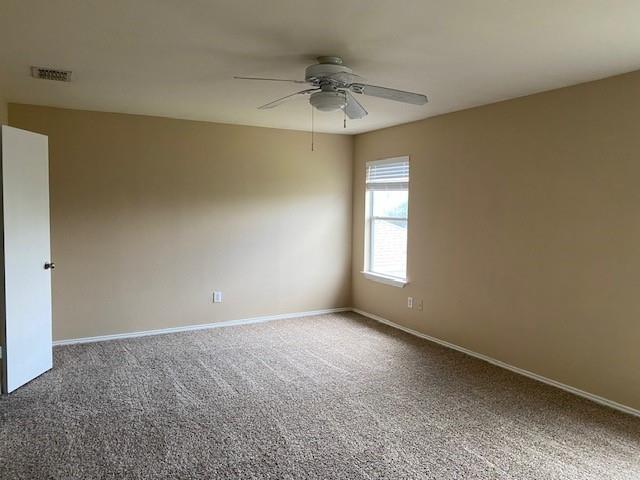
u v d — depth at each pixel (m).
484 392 3.73
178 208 5.39
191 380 3.93
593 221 3.56
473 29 2.56
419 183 5.28
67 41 2.82
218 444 2.88
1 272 3.52
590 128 3.56
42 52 3.03
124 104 4.60
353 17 2.42
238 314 5.81
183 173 5.38
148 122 5.17
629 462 2.72
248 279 5.84
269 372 4.14
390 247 5.93
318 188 6.23
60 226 4.85
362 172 6.26
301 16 2.40
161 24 2.54
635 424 3.19
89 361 4.38
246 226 5.79
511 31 2.58
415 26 2.52
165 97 4.28
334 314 6.32
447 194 4.91
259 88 3.93
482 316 4.55
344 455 2.77
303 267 6.19
